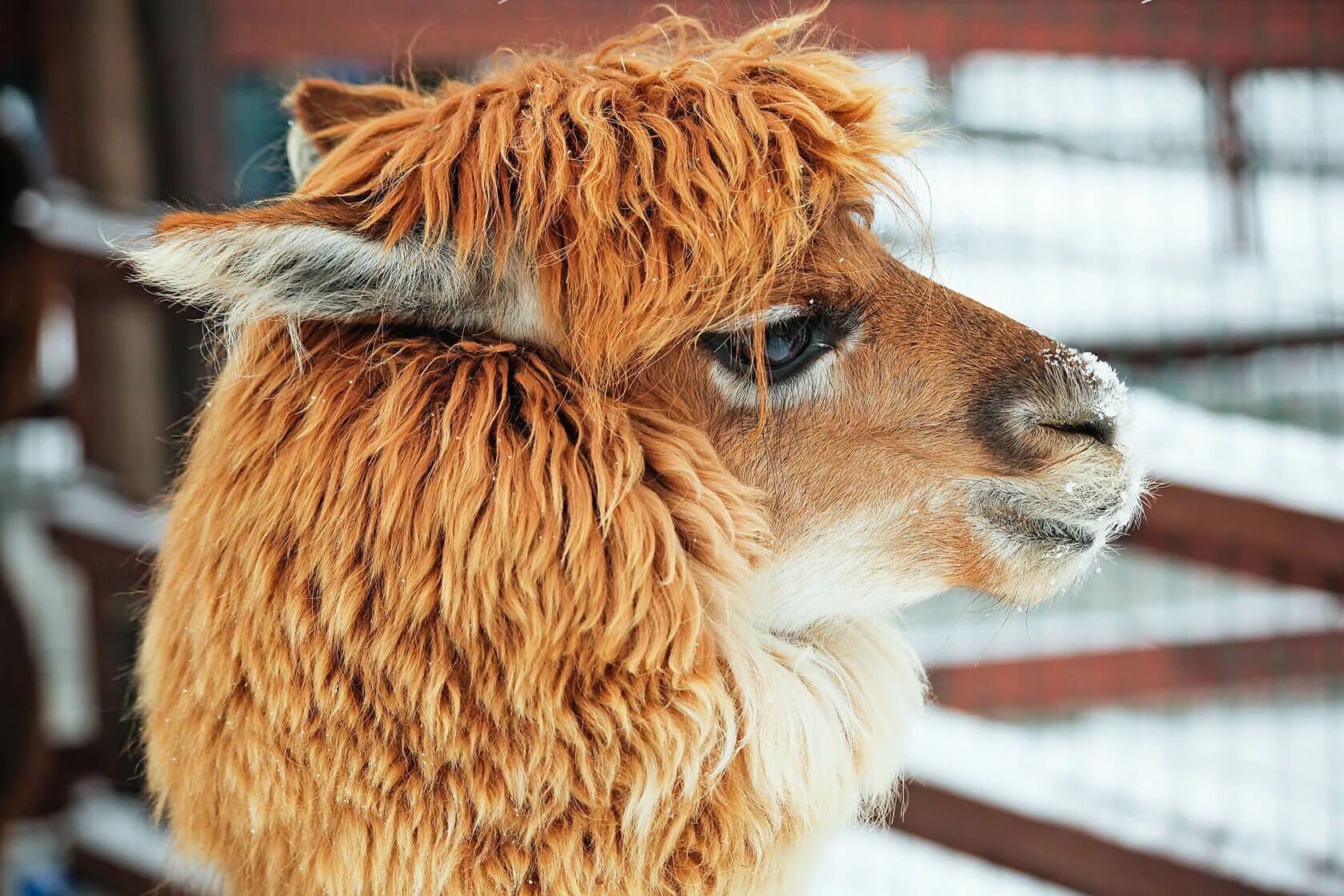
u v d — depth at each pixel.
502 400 1.84
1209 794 4.81
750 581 1.99
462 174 1.92
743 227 1.92
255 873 1.89
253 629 1.80
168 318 4.98
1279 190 8.36
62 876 4.77
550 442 1.85
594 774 1.82
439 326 1.97
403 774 1.77
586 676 1.81
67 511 4.79
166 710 1.95
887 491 2.13
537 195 1.92
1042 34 5.99
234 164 5.74
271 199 2.10
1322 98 7.25
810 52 2.36
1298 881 3.43
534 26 5.52
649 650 1.83
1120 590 6.79
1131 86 7.47
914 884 3.89
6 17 4.96
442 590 1.74
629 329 1.92
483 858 1.78
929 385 2.10
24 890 4.68
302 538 1.79
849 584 2.16
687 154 1.95
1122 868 3.55
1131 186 7.53
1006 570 2.16
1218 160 7.53
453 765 1.77
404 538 1.76
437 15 5.45
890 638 2.38
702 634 1.89
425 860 1.77
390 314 1.91
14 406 4.48
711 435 2.06
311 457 1.81
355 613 1.76
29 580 6.59
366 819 1.77
